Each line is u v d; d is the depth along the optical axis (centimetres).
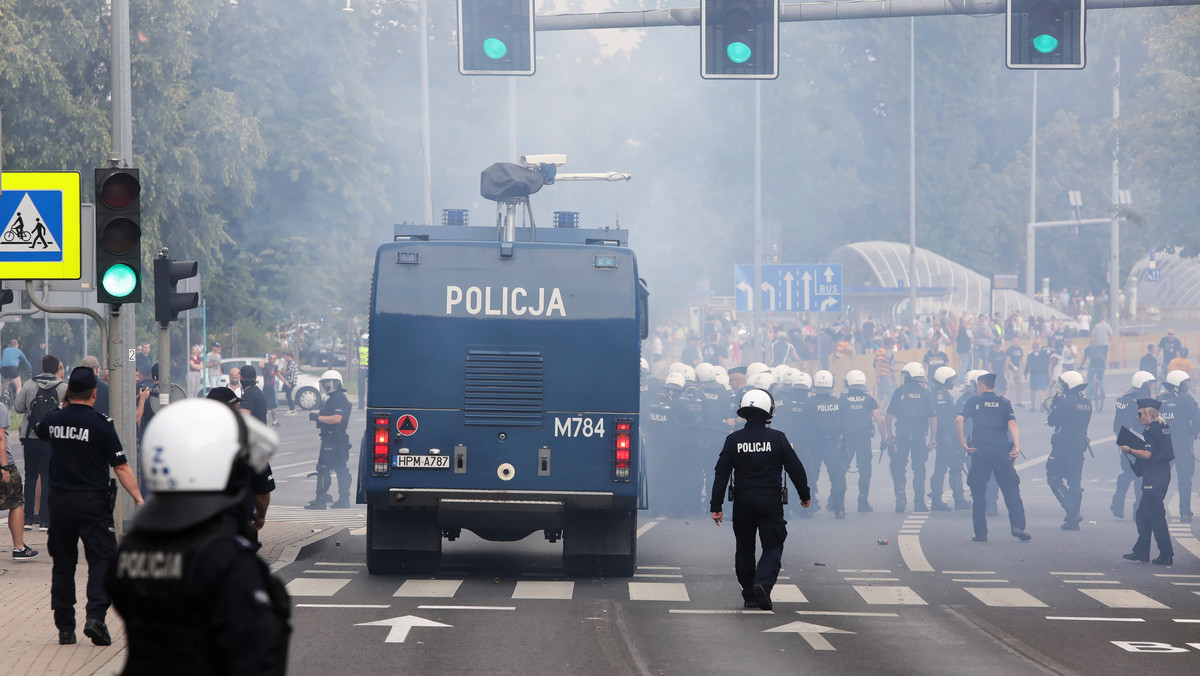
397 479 3098
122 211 2844
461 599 2889
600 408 3122
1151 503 3594
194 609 933
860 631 2544
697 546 3941
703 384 4891
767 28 3562
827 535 4228
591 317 3130
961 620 2694
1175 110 8425
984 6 3528
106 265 2853
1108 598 3012
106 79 8638
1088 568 3522
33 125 8219
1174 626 2633
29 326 8706
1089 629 2589
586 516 3219
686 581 3231
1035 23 3512
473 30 3569
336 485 5812
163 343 3212
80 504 2241
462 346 3116
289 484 5853
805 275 8838
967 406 4150
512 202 3525
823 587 3153
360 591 2991
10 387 7781
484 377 3109
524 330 3120
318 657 2223
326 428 4878
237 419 989
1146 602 2956
